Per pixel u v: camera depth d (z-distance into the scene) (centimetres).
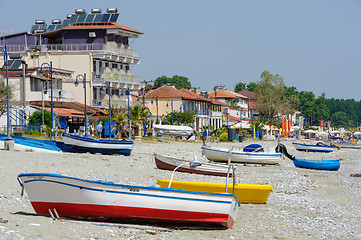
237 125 13825
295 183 3903
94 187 1998
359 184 4031
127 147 5025
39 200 2012
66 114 7919
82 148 4859
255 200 2792
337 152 9800
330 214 2577
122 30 10531
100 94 10088
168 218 2042
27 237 1617
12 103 7044
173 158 4084
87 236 1766
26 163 3616
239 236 1980
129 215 2027
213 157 5384
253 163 5391
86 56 9931
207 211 2042
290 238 1980
